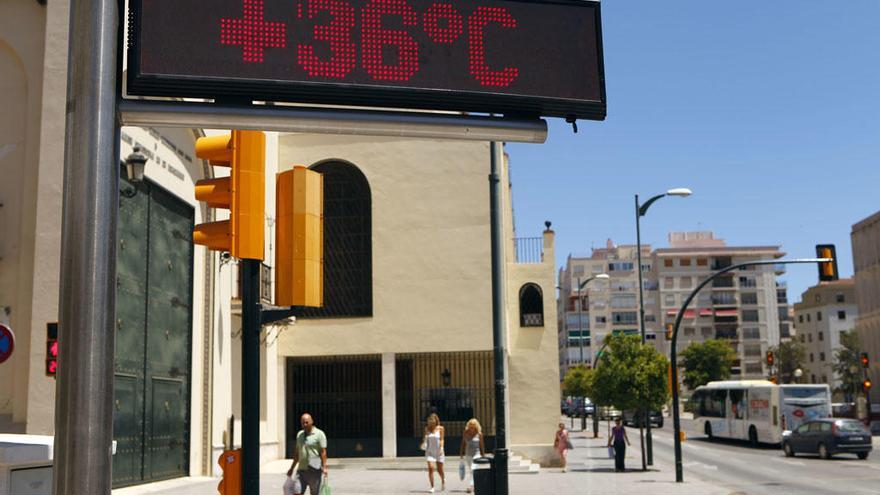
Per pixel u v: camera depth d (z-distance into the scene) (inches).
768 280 5300.2
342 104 191.9
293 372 1076.5
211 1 184.2
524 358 1079.0
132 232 631.8
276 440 1025.5
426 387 1072.2
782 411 1576.0
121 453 603.5
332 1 192.2
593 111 205.2
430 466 747.4
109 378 157.4
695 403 2018.9
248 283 214.2
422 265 1051.9
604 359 1063.0
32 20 565.3
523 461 1015.6
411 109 195.6
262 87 184.1
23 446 241.9
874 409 2482.8
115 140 168.7
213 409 768.3
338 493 742.5
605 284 5447.8
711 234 5689.0
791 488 900.0
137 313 637.3
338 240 1067.9
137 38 178.4
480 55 199.8
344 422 1063.6
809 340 5477.4
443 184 1061.8
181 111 179.3
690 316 5275.6
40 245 531.2
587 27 208.1
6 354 359.9
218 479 731.4
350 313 1051.9
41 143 541.6
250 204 209.6
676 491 786.2
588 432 2363.4
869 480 989.8
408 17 196.2
